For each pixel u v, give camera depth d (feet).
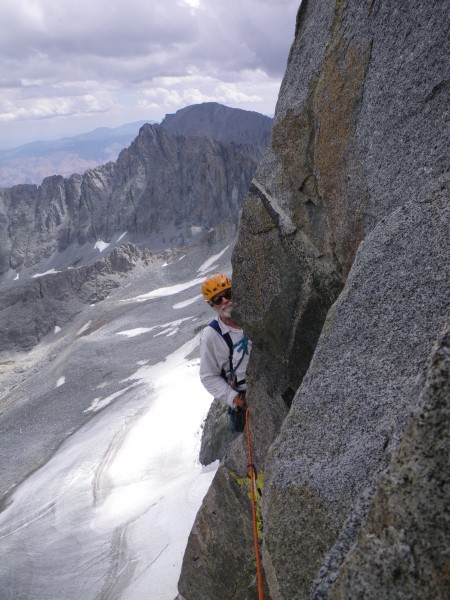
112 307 503.61
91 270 565.12
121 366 304.09
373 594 6.23
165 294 515.50
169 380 239.09
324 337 11.94
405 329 10.29
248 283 18.78
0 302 534.78
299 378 18.01
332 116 15.74
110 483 144.97
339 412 10.71
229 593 24.70
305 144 17.02
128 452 162.09
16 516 146.10
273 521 11.37
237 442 26.00
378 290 11.19
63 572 96.22
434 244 10.59
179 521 87.76
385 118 13.79
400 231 11.44
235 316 19.04
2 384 409.28
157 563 79.97
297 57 17.81
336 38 15.70
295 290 17.38
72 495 145.69
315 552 10.44
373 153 14.17
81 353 342.03
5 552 118.32
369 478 9.30
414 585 5.99
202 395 191.52
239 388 20.21
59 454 197.36
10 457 219.41
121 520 112.47
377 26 14.10
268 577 11.62
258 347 18.80
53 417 256.11
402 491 6.42
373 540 6.50
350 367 10.96
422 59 12.60
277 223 17.99
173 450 155.74
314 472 10.57
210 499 26.20
